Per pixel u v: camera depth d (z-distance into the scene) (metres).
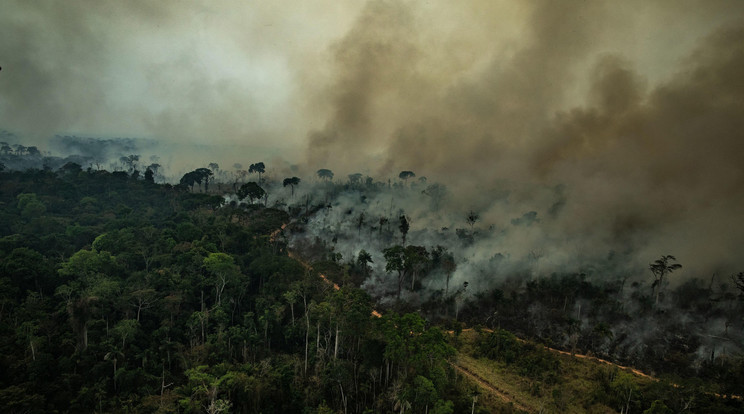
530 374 70.31
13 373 51.59
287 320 75.00
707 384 64.25
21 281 67.75
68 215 123.38
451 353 55.34
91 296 60.25
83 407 50.97
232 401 55.56
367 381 61.62
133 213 127.38
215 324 69.12
